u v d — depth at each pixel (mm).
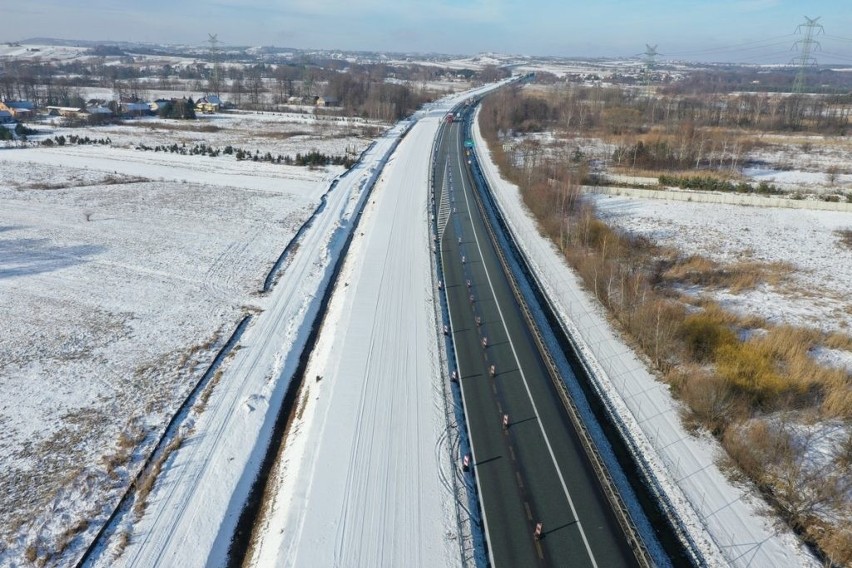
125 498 27297
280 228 65312
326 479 27875
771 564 23547
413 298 47719
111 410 33406
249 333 42625
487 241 62406
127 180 85625
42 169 91125
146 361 38531
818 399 33312
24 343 40312
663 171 89875
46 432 31375
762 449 28578
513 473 28688
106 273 52469
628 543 24766
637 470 29188
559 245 59781
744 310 45312
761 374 34219
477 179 90562
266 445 31891
